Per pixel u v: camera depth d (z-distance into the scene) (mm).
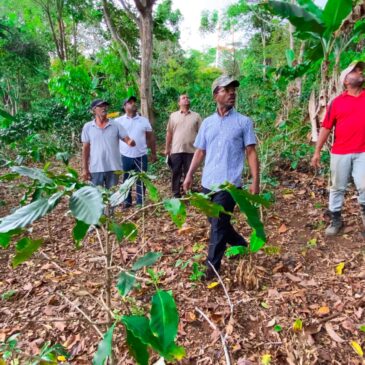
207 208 1221
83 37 18344
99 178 4270
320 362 1996
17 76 15523
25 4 17797
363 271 2812
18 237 3736
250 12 18031
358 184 3193
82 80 9438
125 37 13859
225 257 3092
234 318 2371
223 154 2627
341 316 2336
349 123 3115
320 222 3734
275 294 2594
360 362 1981
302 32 4422
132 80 11273
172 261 3176
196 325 2354
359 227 3545
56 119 9156
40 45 16172
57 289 2891
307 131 5820
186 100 4793
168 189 5402
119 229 1161
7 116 4254
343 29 3959
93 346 2230
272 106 6582
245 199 1191
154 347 993
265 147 4977
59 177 1221
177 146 4828
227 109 2650
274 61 14867
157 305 1087
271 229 3713
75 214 891
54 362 1360
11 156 7789
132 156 4762
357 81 3043
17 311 2639
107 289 1313
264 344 2152
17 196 5426
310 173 5215
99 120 4145
